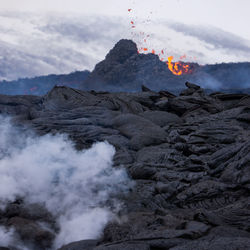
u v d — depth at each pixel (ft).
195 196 21.06
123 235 16.57
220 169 24.22
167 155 29.53
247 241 12.75
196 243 13.12
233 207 17.80
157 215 18.49
